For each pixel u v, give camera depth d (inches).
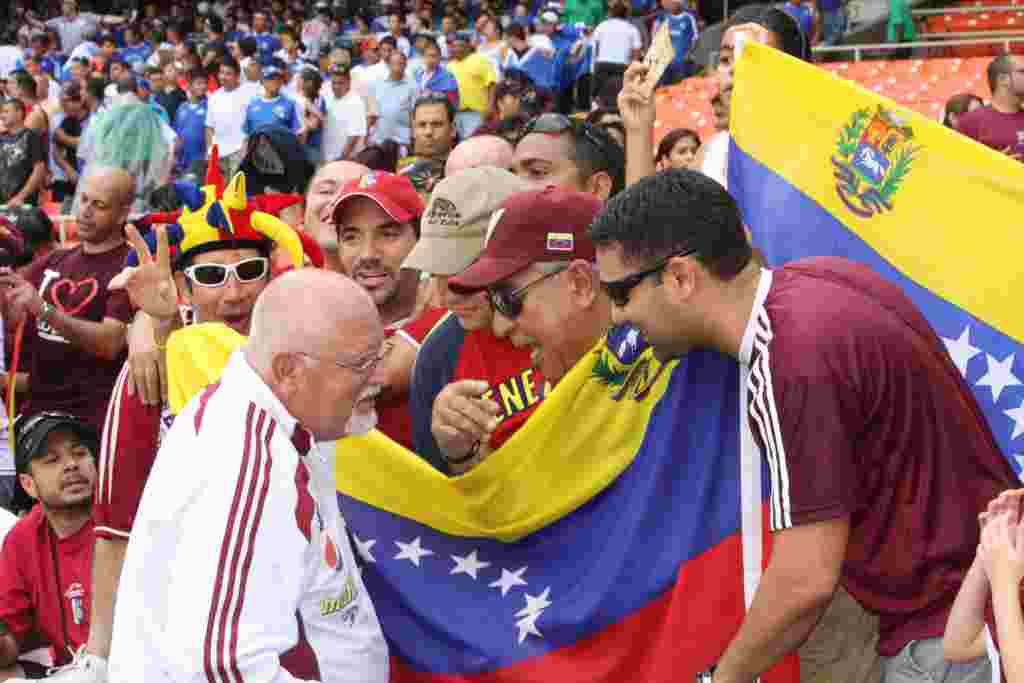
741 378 118.6
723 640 119.1
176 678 101.6
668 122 560.1
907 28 637.3
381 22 818.8
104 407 234.7
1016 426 115.6
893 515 107.4
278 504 105.6
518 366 136.9
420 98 289.9
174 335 135.0
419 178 234.4
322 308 108.3
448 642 133.1
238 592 102.3
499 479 131.2
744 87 136.2
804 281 107.1
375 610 136.8
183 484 105.6
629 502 125.7
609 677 124.6
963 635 103.0
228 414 107.4
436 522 135.5
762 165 134.1
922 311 120.1
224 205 145.5
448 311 146.0
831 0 628.4
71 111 573.3
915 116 121.2
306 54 807.1
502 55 621.9
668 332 108.8
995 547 100.3
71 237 358.9
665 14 605.9
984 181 116.6
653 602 122.8
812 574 102.2
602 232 108.5
